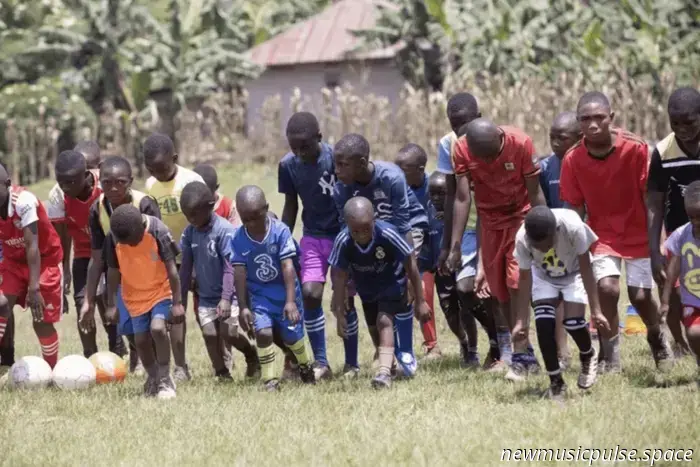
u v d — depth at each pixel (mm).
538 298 18047
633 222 20281
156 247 19844
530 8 68188
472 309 22312
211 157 67438
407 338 21297
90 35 71750
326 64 78000
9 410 19203
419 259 24000
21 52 71312
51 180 64000
